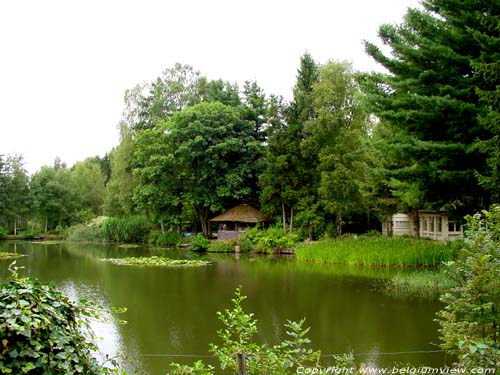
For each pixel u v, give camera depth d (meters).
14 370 3.82
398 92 19.61
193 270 24.20
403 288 17.80
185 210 43.28
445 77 18.23
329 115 34.34
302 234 36.28
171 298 16.23
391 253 24.31
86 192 72.31
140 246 42.78
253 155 42.19
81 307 4.58
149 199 42.81
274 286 18.69
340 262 26.62
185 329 12.03
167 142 43.03
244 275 22.09
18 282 4.11
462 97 17.42
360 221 39.69
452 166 17.67
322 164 33.31
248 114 44.91
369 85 20.53
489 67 13.87
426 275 19.30
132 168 48.00
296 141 36.97
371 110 20.17
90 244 45.88
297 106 37.97
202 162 41.78
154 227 48.22
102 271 23.83
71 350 4.16
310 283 19.36
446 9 18.14
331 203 31.92
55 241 51.41
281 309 14.30
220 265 26.56
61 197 63.47
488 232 6.25
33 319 3.91
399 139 19.48
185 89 51.53
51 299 4.21
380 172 19.31
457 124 17.41
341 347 10.23
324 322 12.59
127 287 18.62
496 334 5.84
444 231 31.62
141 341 10.97
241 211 40.59
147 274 22.52
